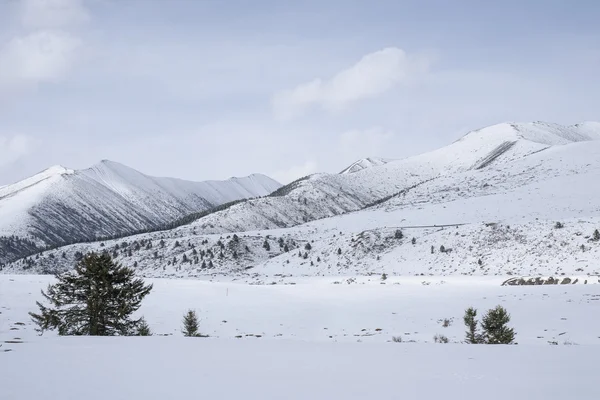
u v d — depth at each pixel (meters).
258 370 9.62
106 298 22.05
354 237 126.75
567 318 30.09
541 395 7.29
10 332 25.44
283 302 47.53
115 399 7.09
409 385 8.10
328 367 9.96
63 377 8.77
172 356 11.64
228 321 35.97
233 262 146.62
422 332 29.12
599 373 9.12
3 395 7.29
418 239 115.06
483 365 10.13
